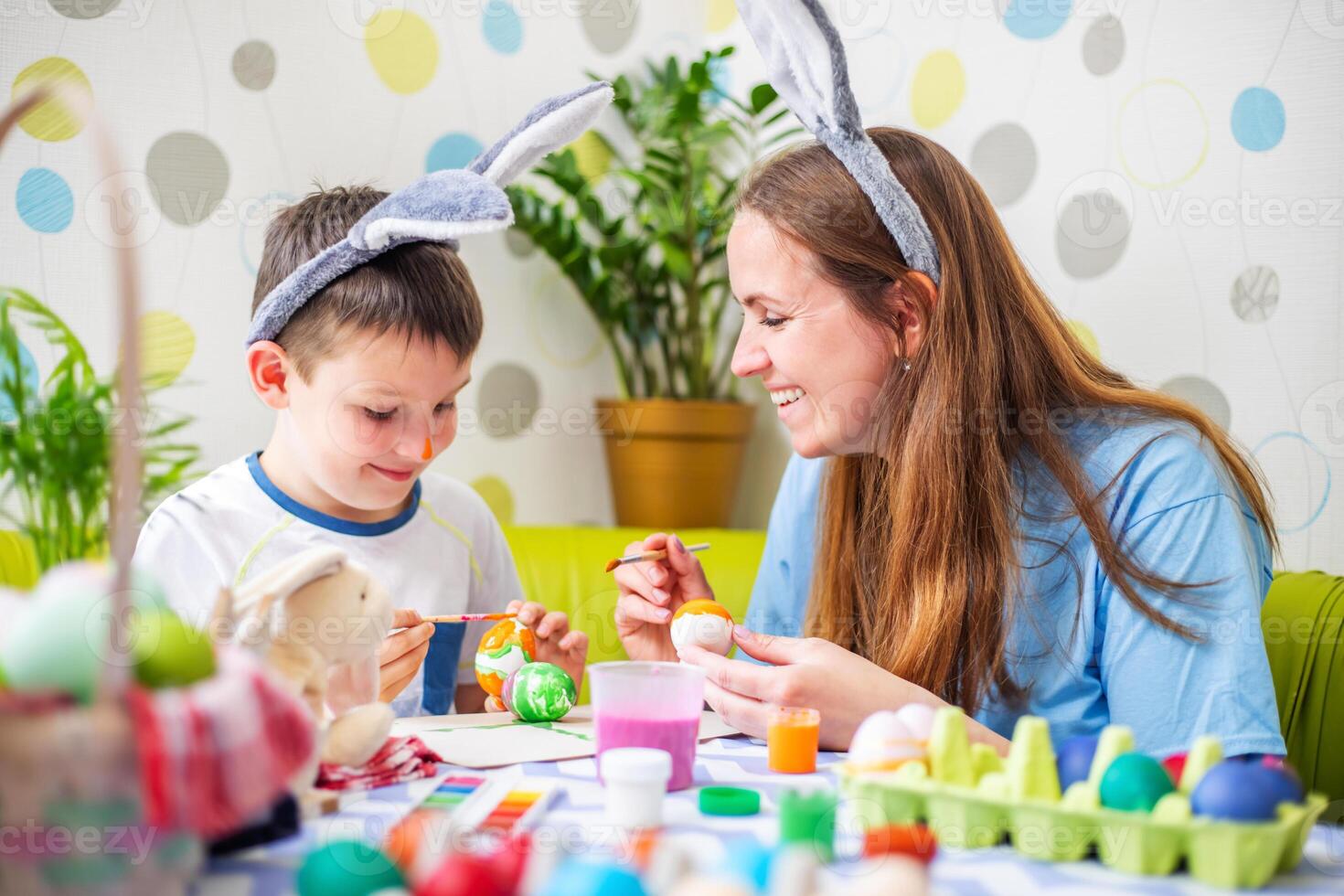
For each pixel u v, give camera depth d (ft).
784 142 6.94
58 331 5.20
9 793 1.42
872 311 3.62
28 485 4.76
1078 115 5.53
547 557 5.72
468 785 2.31
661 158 6.49
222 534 3.93
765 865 1.60
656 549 4.08
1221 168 5.06
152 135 5.47
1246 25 4.97
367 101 6.18
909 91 6.23
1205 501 3.23
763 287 3.68
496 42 6.64
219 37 5.67
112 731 1.44
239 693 1.59
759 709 2.86
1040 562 3.45
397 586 4.17
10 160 5.16
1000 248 3.78
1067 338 3.95
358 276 3.68
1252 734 2.84
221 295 5.67
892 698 2.83
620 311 6.72
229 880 1.72
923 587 3.47
